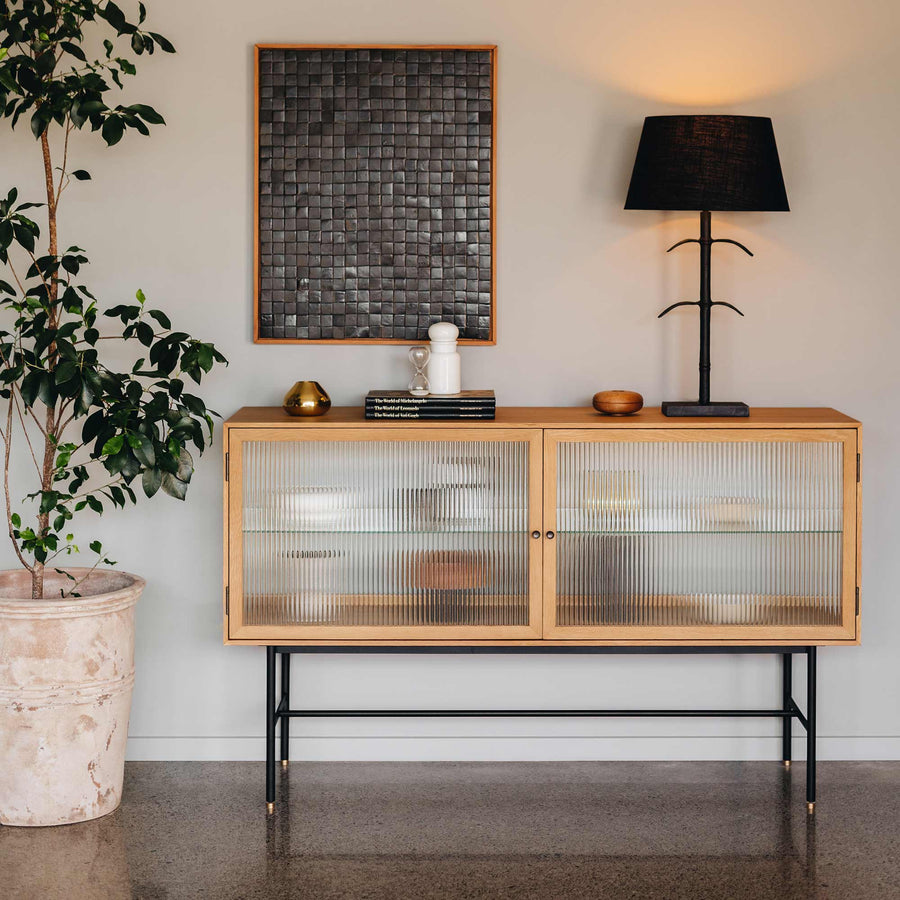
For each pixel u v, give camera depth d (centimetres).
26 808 307
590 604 312
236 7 338
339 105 339
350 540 312
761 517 311
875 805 324
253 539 312
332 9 338
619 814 318
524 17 338
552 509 309
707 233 322
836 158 342
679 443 309
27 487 350
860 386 347
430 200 341
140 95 339
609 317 346
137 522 351
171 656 355
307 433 308
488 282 344
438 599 313
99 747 311
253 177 341
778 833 306
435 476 311
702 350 322
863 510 350
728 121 304
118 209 342
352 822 313
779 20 338
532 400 348
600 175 342
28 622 298
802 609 313
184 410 306
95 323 345
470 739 355
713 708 355
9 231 292
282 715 329
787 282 345
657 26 339
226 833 306
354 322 344
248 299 345
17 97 338
